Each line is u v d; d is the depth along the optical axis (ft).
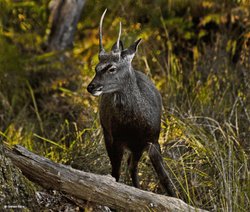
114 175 32.04
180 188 31.63
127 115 30.37
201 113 39.32
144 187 33.12
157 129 31.32
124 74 30.12
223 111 39.11
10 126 42.96
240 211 26.48
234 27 50.26
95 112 39.99
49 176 25.34
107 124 31.42
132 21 50.39
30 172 25.46
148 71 42.73
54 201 26.22
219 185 29.30
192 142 34.17
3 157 24.68
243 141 34.71
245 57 44.11
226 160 30.99
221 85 43.32
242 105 38.04
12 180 24.59
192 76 44.32
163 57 47.47
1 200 23.79
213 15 49.83
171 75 45.29
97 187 25.32
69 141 38.70
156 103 31.32
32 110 48.47
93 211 25.81
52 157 35.58
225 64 44.83
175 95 41.86
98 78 29.78
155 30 50.26
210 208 28.78
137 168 31.94
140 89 30.76
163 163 31.27
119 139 31.14
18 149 25.55
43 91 49.49
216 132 37.06
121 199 25.32
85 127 39.50
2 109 47.85
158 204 25.17
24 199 24.81
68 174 25.40
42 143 40.75
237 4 49.78
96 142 35.78
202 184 30.12
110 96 30.73
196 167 32.42
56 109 45.80
